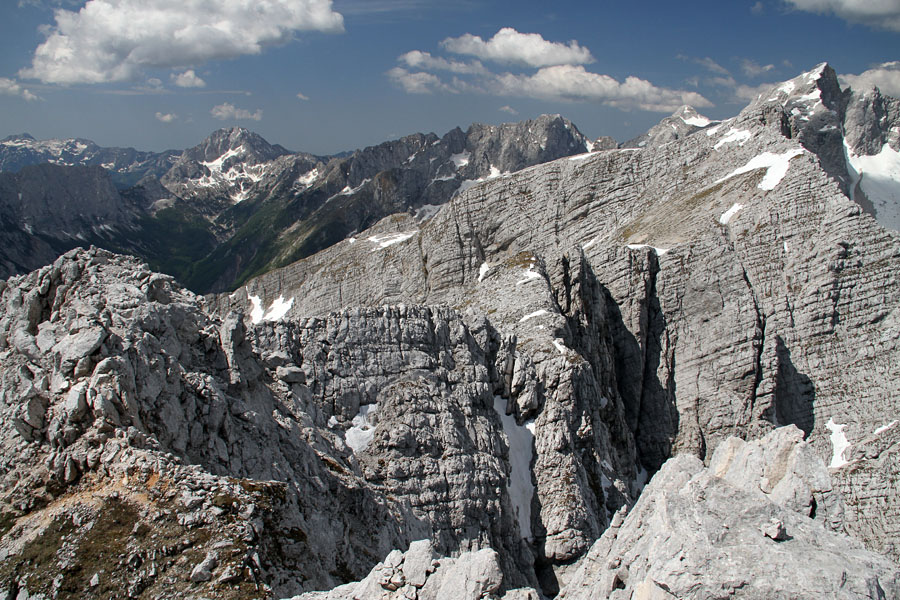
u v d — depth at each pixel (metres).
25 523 45.78
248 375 66.56
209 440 56.00
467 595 31.59
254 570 42.28
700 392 136.12
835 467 112.81
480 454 90.88
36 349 55.09
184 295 69.81
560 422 102.12
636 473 124.81
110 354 52.91
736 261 138.50
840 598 22.97
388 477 82.69
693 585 24.19
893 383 120.25
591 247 176.50
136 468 47.75
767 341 132.75
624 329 144.62
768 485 29.28
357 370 92.00
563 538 91.88
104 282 61.44
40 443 50.28
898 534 95.81
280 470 59.31
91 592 40.78
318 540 54.34
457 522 83.44
